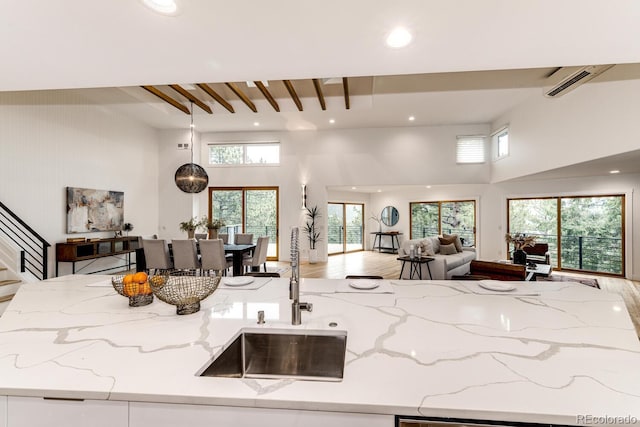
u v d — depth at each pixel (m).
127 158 6.63
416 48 1.87
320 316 1.43
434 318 1.39
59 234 5.16
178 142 7.61
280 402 0.82
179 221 7.58
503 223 7.44
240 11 1.49
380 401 0.80
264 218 7.98
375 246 10.78
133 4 1.42
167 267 4.74
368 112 6.38
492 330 1.24
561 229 6.77
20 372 0.95
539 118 5.14
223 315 1.46
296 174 7.78
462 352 1.05
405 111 6.34
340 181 7.68
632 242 5.85
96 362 1.01
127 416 0.88
